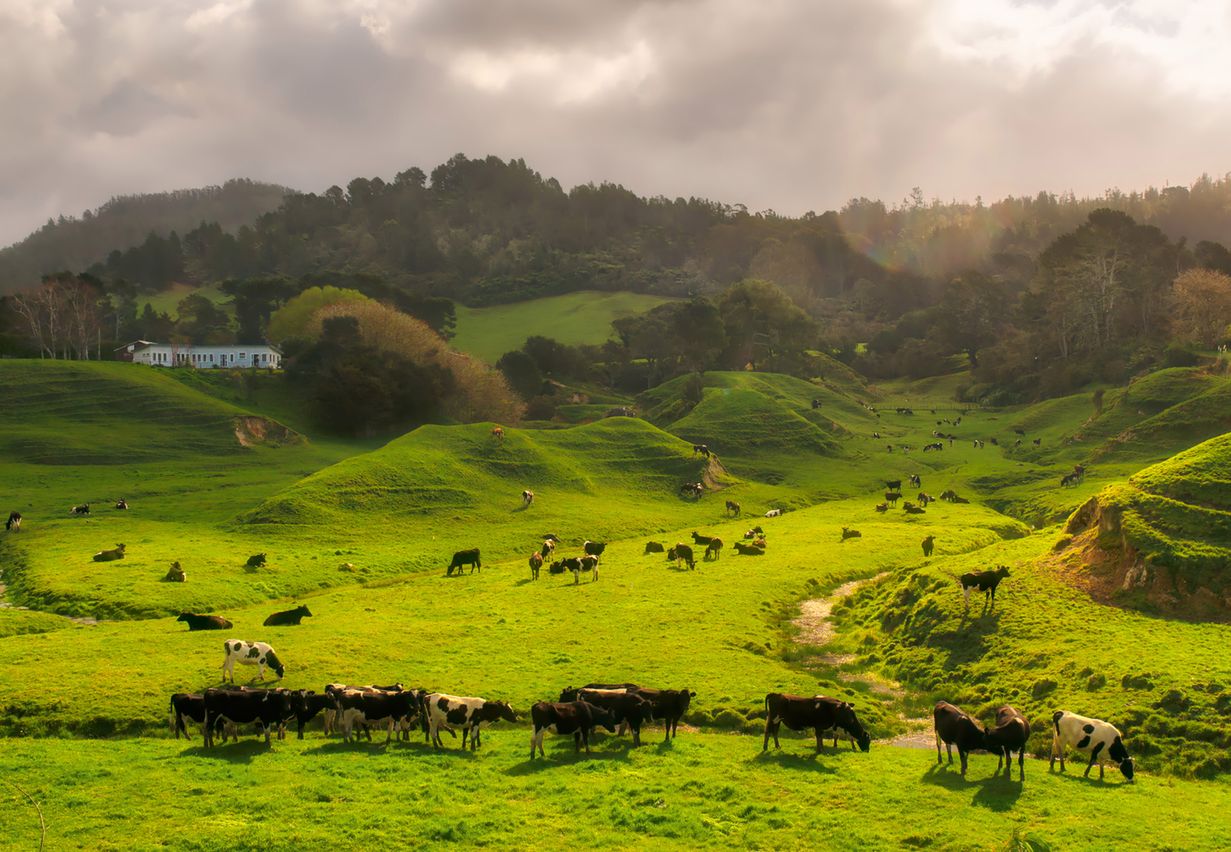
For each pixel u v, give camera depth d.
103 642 44.81
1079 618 44.34
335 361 169.00
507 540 83.19
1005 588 49.53
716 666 41.69
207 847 22.25
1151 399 143.50
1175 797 27.42
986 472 130.25
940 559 66.31
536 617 52.16
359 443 157.25
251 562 68.06
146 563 66.62
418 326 189.50
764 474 135.75
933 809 25.58
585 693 32.50
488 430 119.62
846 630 52.88
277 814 24.28
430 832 23.33
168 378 166.25
